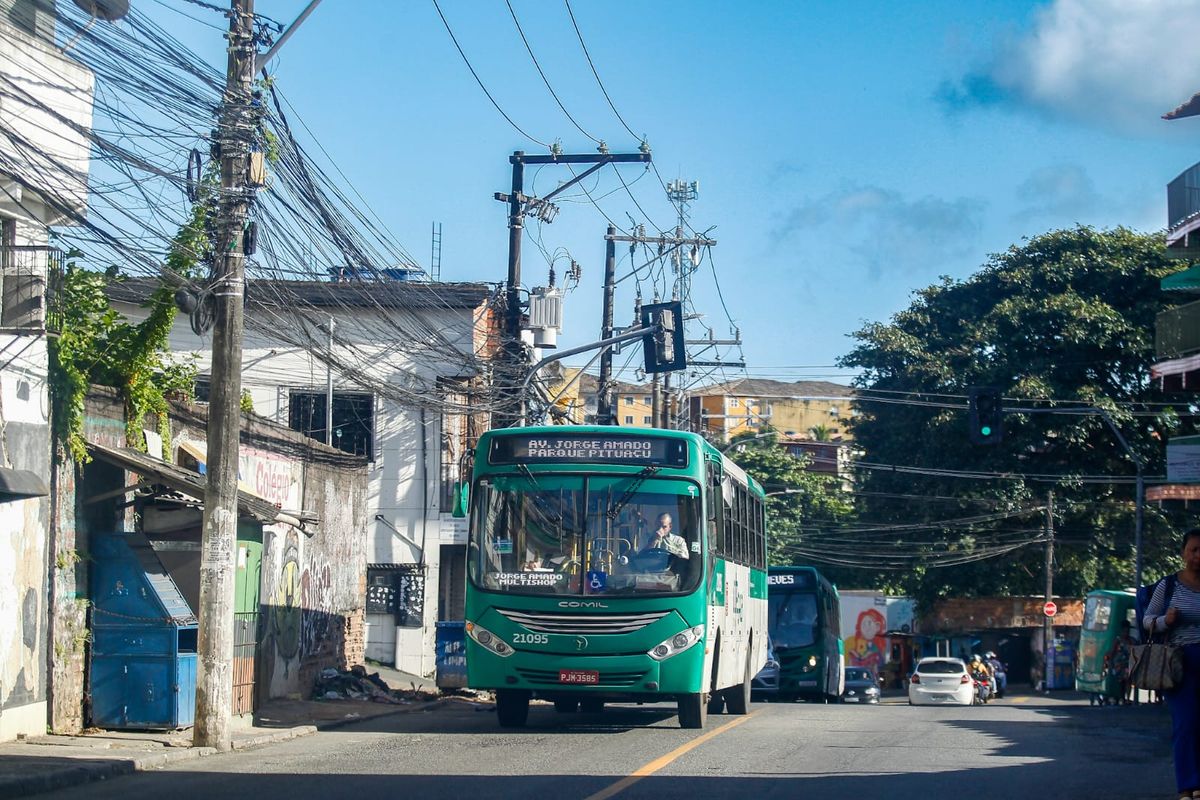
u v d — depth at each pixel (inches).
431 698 975.6
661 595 613.3
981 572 1745.8
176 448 732.0
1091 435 1649.9
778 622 1334.9
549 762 484.1
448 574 1277.1
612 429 639.8
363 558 1076.5
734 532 763.4
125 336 667.4
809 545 2050.9
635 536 622.5
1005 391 1611.7
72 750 514.6
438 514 1209.4
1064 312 1604.3
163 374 756.6
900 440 1708.9
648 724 698.8
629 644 609.6
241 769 477.7
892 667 2484.0
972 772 477.1
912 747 575.2
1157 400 1624.0
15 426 551.5
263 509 651.5
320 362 1189.7
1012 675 2293.3
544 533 623.8
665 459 634.2
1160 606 339.6
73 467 600.1
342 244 687.7
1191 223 1014.4
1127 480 1624.0
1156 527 1637.6
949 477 1684.3
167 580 626.2
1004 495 1641.2
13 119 555.8
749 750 540.1
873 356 1753.2
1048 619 1640.0
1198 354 1040.2
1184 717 332.2
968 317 1739.7
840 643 1568.7
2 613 539.5
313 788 411.5
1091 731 735.1
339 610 1005.2
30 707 560.7
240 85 557.3
